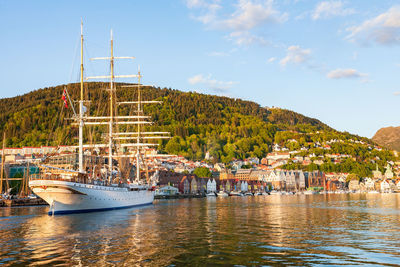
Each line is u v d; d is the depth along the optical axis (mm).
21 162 169875
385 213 70938
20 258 28828
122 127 177500
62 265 26484
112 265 26312
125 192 86312
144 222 53688
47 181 63406
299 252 30562
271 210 80312
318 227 47312
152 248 32375
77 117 77375
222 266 25922
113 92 103562
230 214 68562
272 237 38656
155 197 171125
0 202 104250
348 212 73812
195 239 37312
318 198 166750
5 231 44250
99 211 74625
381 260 27656
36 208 92312
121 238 38219
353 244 34469
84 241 36469
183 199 166750
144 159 132500
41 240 37312
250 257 28641
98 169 98500
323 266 25875
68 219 58344
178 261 27375
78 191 66625
